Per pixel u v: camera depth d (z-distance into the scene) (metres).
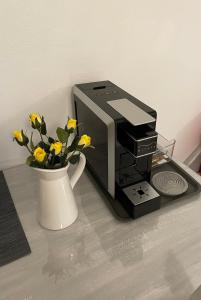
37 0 0.69
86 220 0.70
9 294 0.54
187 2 0.95
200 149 1.65
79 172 0.67
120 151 0.65
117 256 0.61
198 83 1.23
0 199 0.77
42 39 0.75
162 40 0.98
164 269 0.57
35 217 0.71
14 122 0.84
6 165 0.90
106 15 0.81
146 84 1.06
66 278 0.56
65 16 0.75
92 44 0.84
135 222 0.69
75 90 0.83
